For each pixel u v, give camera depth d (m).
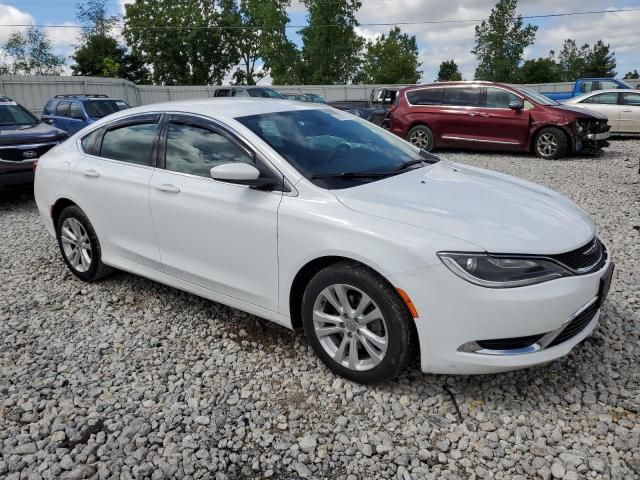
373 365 3.00
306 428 2.83
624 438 2.66
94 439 2.76
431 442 2.70
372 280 2.86
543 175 9.77
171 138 3.93
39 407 3.03
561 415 2.85
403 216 2.89
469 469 2.51
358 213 2.96
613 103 15.30
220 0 56.16
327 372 3.30
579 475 2.45
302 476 2.50
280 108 4.00
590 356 3.38
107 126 4.51
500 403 2.96
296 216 3.11
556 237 2.88
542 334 2.73
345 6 47.12
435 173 3.71
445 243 2.71
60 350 3.67
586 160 11.55
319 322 3.18
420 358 2.90
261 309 3.46
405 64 67.50
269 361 3.46
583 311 2.84
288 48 49.97
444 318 2.71
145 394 3.14
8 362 3.53
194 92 33.78
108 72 46.41
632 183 8.73
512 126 12.10
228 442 2.72
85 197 4.46
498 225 2.87
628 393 3.01
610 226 6.21
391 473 2.51
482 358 2.72
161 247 3.96
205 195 3.56
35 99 25.45
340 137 3.85
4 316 4.21
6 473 2.55
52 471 2.55
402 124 13.41
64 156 4.78
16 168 7.94
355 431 2.79
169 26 54.91
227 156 3.55
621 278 4.59
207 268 3.69
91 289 4.70
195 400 3.06
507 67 60.00
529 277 2.68
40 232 6.64
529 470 2.49
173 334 3.85
